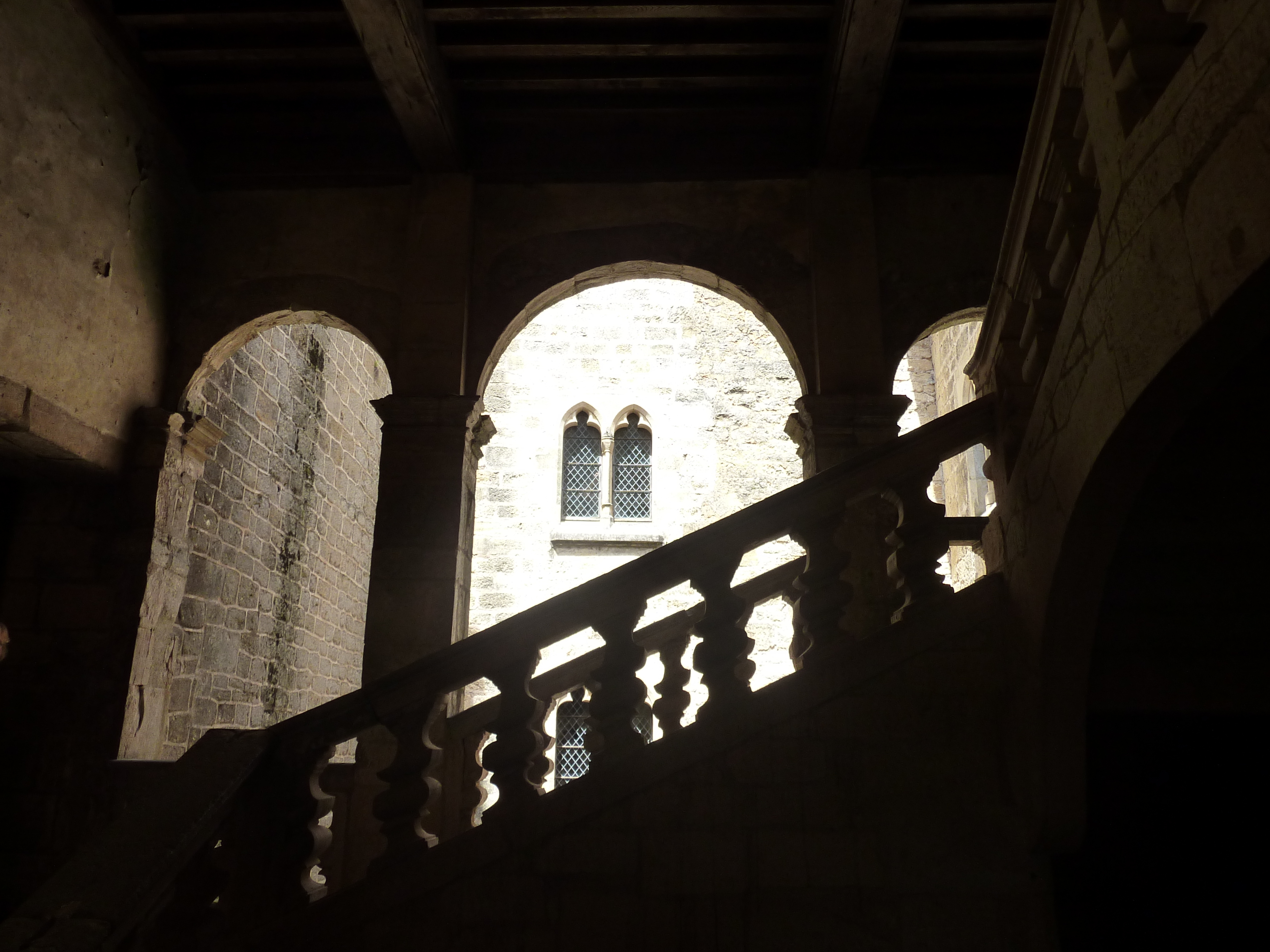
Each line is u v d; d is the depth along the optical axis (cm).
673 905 312
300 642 898
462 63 650
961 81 657
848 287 657
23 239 520
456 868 317
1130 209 213
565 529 1166
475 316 671
